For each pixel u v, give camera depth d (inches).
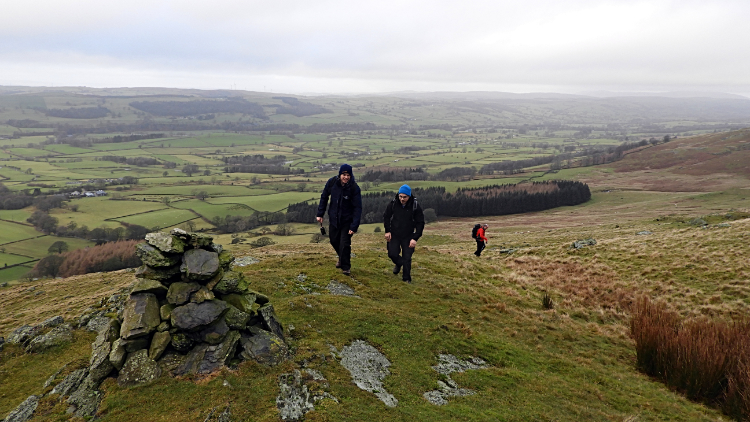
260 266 681.6
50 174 7234.3
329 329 428.5
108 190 5959.6
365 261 762.2
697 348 479.8
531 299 746.2
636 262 996.6
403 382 366.6
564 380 437.7
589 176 7618.1
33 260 3088.1
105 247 2987.2
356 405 310.5
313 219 4458.7
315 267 670.5
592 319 700.0
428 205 5128.0
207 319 335.9
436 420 315.9
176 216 4512.8
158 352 320.5
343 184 571.8
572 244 1283.2
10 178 6702.8
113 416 278.7
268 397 298.0
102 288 1010.1
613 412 388.2
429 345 442.9
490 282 816.3
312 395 309.7
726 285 787.4
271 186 6432.1
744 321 642.2
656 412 405.4
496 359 450.9
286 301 474.9
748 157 7263.8
